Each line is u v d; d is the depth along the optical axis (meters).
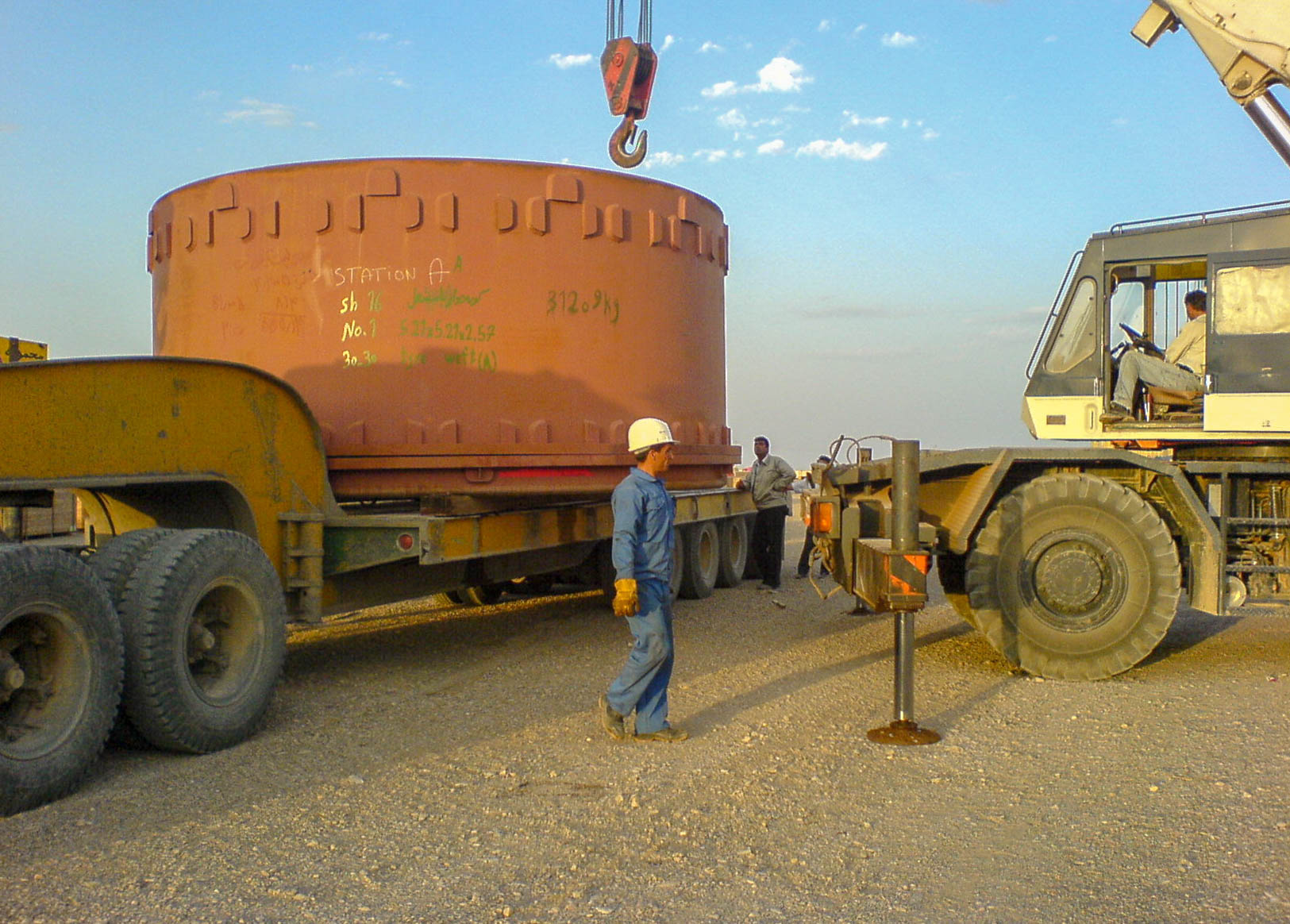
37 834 4.31
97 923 3.48
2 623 4.51
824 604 11.42
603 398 7.86
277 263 7.45
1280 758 5.38
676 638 9.09
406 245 7.37
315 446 7.09
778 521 12.80
